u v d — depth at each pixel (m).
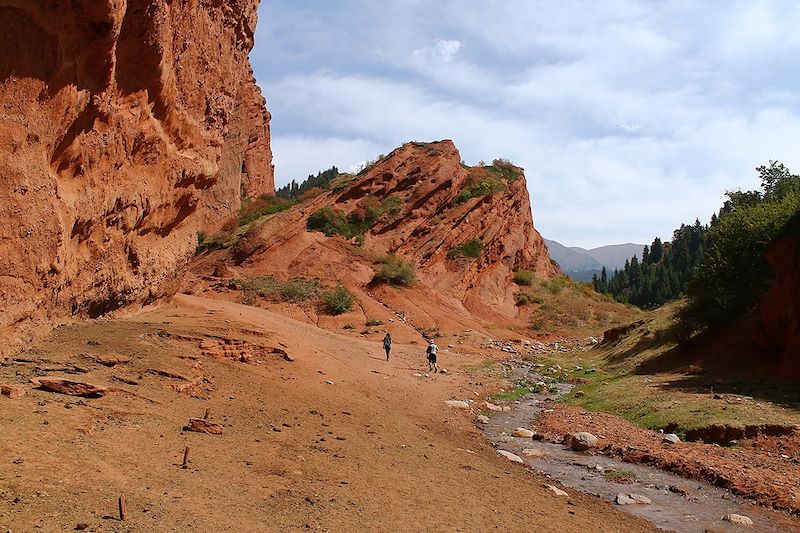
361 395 15.59
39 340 10.27
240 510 5.70
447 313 45.62
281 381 14.22
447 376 24.12
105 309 14.30
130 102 13.39
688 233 127.69
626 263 140.62
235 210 65.25
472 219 62.53
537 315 55.50
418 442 11.50
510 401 20.50
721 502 9.51
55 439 6.18
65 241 10.66
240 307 24.83
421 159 64.94
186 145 17.44
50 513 4.56
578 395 21.02
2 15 8.09
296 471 7.46
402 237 57.56
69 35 9.43
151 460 6.48
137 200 14.47
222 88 19.80
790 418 13.43
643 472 11.37
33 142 9.23
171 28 14.68
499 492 8.73
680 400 16.59
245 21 21.52
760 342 20.67
